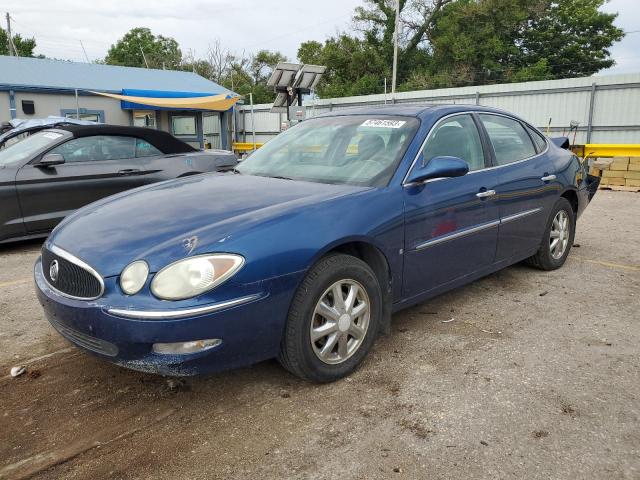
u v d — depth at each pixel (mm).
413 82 38969
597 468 2258
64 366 3262
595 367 3156
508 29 37969
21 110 18828
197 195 3238
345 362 3016
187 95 21656
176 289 2424
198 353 2477
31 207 6277
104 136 7004
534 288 4617
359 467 2289
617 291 4547
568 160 5094
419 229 3365
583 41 38125
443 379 3029
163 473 2281
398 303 3387
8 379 3104
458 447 2410
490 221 3973
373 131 3756
